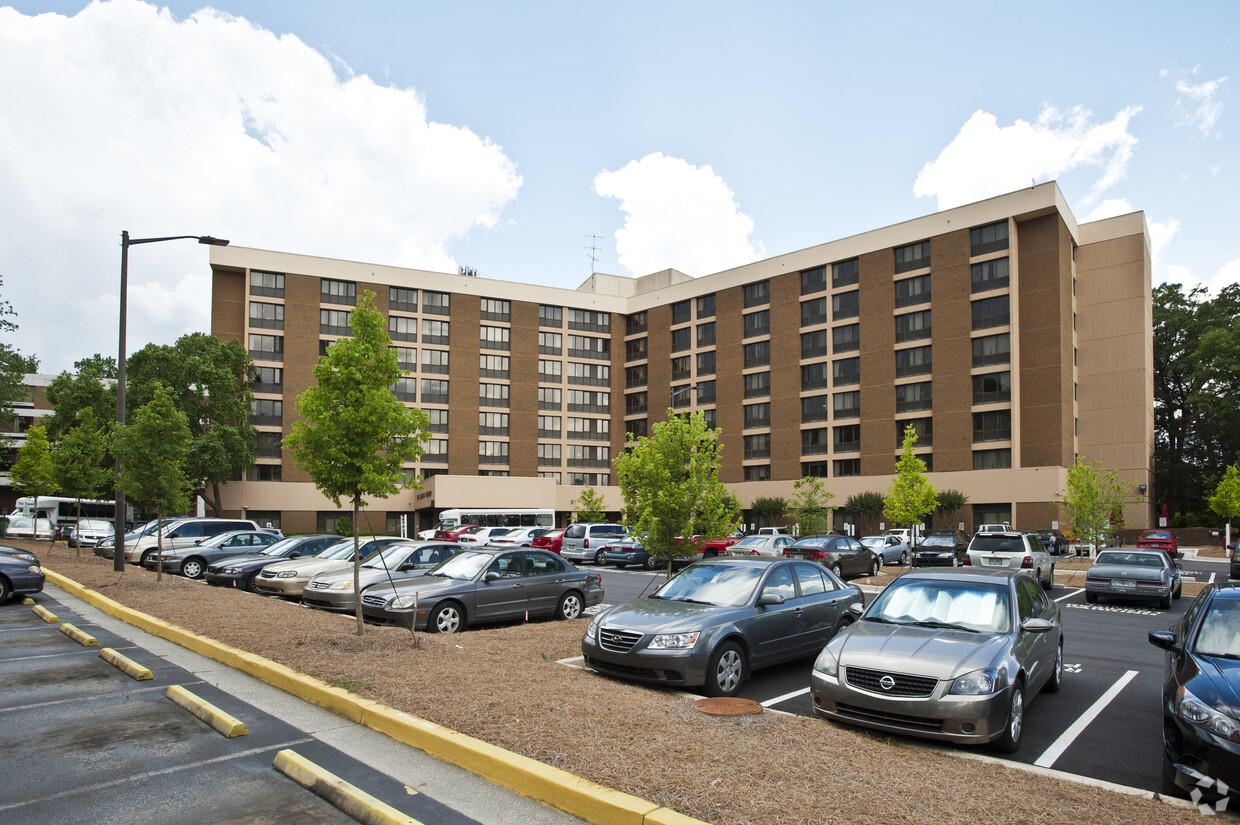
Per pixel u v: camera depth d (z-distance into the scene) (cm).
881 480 5191
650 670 831
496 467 6359
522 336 6588
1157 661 1126
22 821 468
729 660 865
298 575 1584
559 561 1430
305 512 5588
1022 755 672
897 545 3166
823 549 2334
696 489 1344
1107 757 668
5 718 683
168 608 1270
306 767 543
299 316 5750
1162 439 6259
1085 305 5138
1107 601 1928
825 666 725
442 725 630
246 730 643
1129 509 4728
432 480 5509
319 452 1027
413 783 540
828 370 5591
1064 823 464
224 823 471
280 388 5669
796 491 5034
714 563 1041
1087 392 5075
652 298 6875
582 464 6719
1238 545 2859
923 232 5172
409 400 6091
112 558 2394
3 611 1322
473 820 480
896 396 5234
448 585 1245
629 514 1395
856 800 485
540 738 595
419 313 6203
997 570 896
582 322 6888
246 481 5450
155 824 468
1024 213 4775
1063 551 4069
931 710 644
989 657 686
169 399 1797
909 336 5219
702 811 463
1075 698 891
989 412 4822
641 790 494
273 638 991
